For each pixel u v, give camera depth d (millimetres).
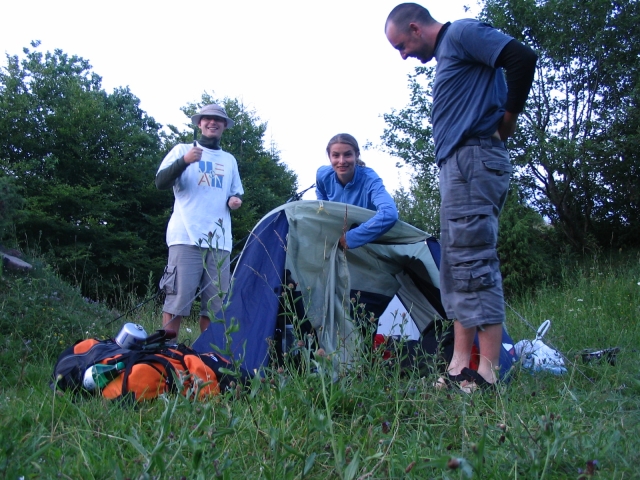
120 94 26938
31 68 21016
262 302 3766
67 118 19812
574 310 6879
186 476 1807
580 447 2086
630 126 13477
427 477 1910
